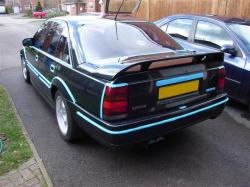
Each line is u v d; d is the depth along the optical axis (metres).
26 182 2.98
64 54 3.75
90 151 3.62
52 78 4.02
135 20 4.27
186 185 3.01
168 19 6.34
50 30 4.60
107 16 4.42
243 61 4.66
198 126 4.36
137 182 3.06
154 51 3.62
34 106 5.06
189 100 3.28
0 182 2.97
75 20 4.09
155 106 2.99
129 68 2.73
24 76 6.63
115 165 3.34
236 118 4.66
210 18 5.49
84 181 3.07
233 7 8.78
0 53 10.36
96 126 2.93
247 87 4.61
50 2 72.62
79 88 3.21
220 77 3.58
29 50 5.52
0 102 5.14
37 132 4.11
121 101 2.77
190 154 3.58
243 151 3.66
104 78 2.84
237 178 3.13
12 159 3.33
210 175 3.17
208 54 3.28
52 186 2.95
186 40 5.75
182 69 3.13
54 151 3.61
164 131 3.07
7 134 3.92
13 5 74.00
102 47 3.55
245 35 5.05
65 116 3.80
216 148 3.72
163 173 3.21
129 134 2.83
